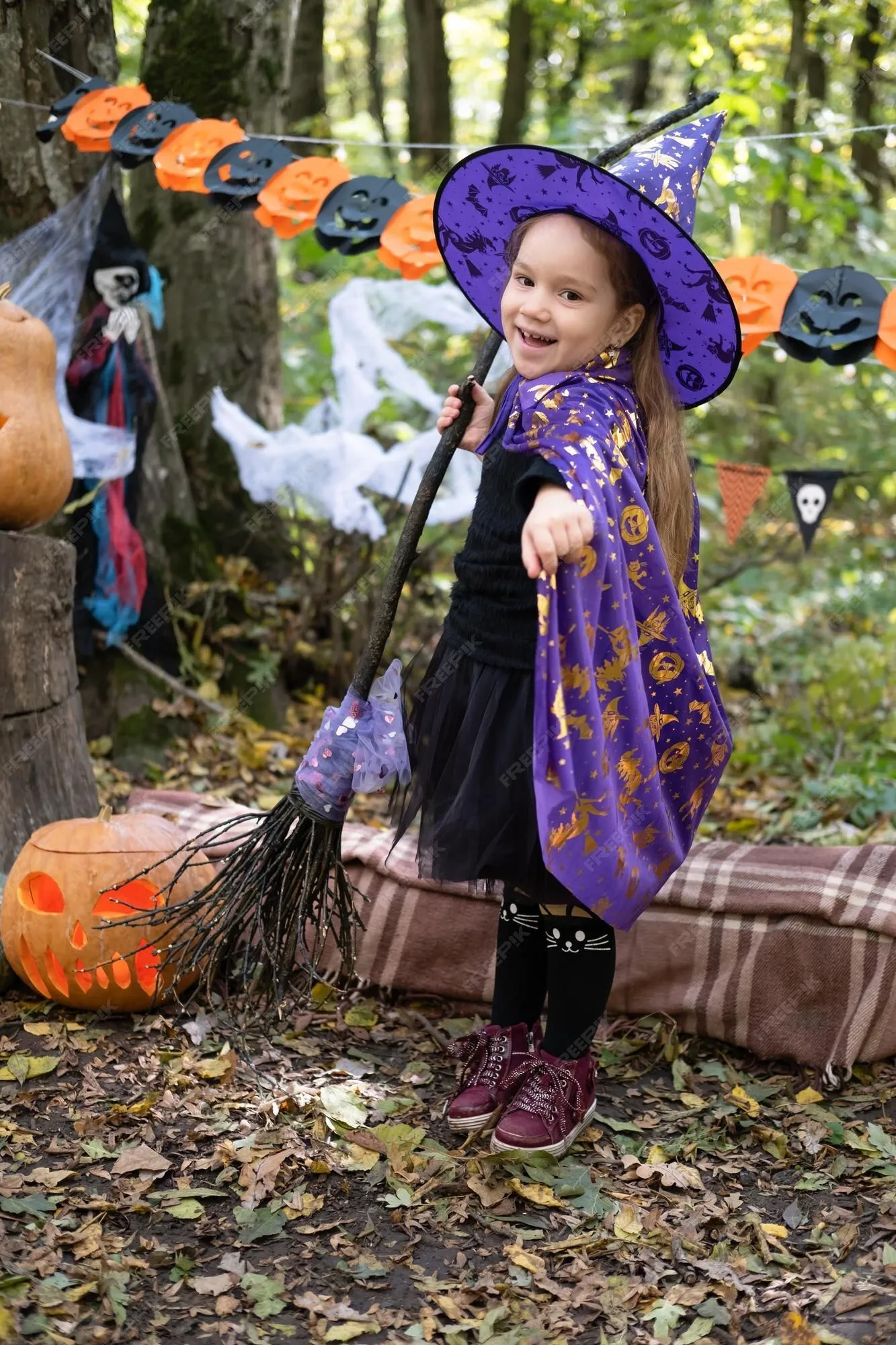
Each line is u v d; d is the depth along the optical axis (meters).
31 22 4.21
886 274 7.52
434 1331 1.95
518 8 11.04
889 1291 2.05
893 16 9.17
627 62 12.48
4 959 2.95
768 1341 1.93
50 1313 1.91
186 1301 1.99
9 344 3.26
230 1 5.17
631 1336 1.97
